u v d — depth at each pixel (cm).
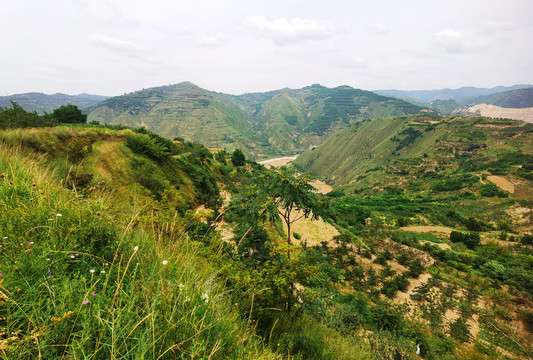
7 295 127
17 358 105
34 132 1500
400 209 8825
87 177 714
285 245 463
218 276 357
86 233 213
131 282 165
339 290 1766
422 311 1794
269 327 354
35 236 190
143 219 358
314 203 1051
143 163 2192
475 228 6950
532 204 8312
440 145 15588
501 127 15562
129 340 139
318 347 360
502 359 1385
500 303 2166
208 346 169
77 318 134
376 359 622
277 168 1138
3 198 248
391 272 2538
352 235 3797
